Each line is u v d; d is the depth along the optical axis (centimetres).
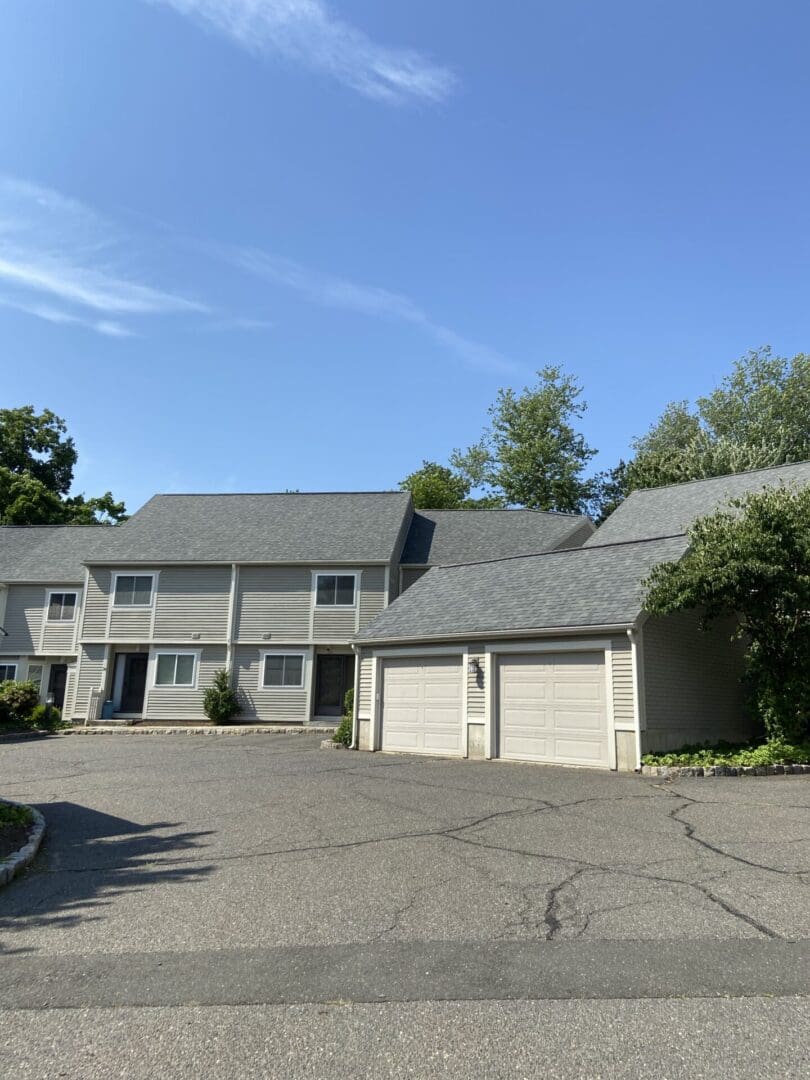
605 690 1272
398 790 984
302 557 2558
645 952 420
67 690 2705
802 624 1223
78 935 475
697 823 748
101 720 2498
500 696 1441
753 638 1323
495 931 459
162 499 3061
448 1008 356
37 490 4244
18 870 627
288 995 375
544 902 511
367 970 404
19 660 2798
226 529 2783
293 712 2472
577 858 621
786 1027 330
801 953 414
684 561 1282
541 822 765
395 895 535
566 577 1541
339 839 709
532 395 4478
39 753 1580
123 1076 303
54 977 407
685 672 1377
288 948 441
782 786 984
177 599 2600
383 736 1641
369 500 2945
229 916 502
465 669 1498
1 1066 311
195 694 2525
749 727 1562
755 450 3297
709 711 1431
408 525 2889
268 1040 329
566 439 4406
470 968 403
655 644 1302
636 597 1305
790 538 1211
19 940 469
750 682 1345
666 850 641
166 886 578
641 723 1212
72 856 685
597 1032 329
